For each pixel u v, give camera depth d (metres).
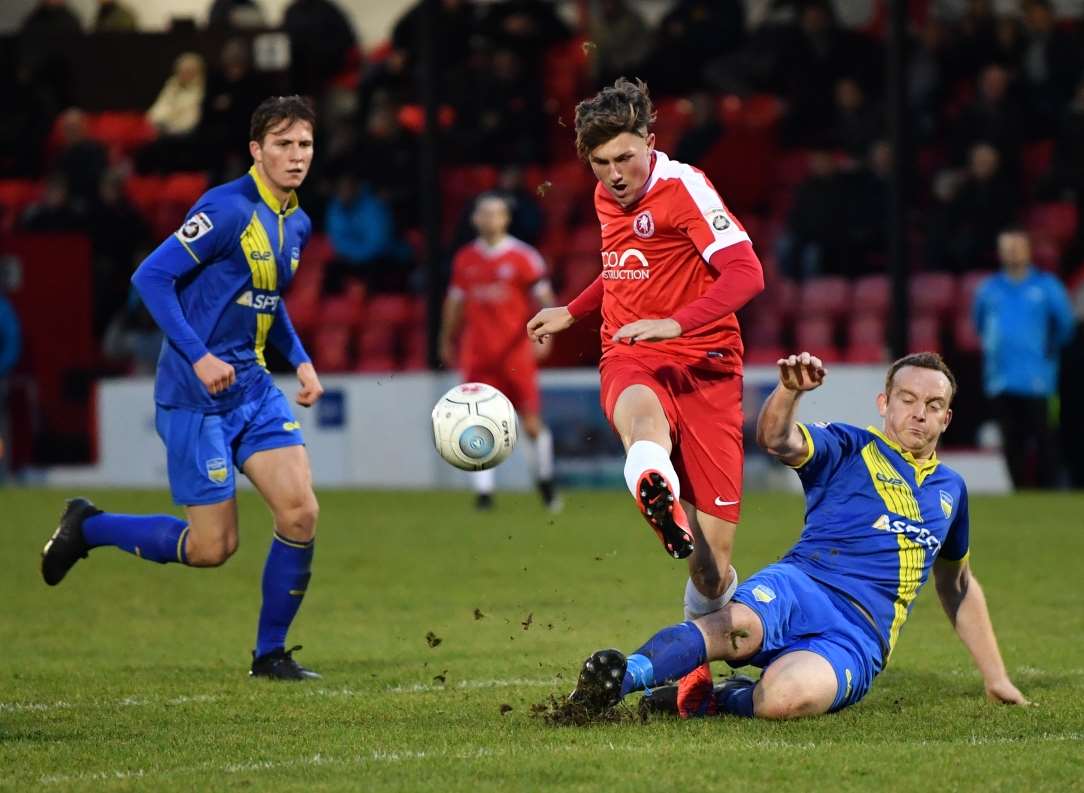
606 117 21.83
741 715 21.19
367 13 83.88
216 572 40.53
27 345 65.88
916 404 21.48
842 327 64.75
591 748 19.14
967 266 63.50
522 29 70.94
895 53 55.62
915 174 65.88
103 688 24.84
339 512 52.62
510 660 27.55
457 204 74.88
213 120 72.81
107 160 71.19
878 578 21.45
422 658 27.92
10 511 53.66
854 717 21.19
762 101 72.06
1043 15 68.44
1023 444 55.66
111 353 66.88
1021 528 45.75
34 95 76.81
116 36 77.69
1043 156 69.19
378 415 61.34
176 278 24.88
